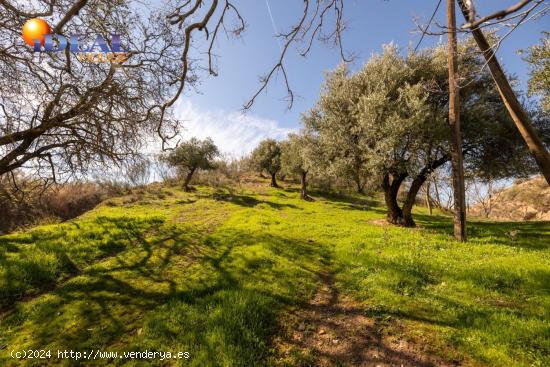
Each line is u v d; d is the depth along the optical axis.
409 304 5.74
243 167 63.09
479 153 16.25
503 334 4.44
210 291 6.52
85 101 6.97
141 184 37.75
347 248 10.16
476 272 7.17
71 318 5.43
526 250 9.45
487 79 15.02
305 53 4.52
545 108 13.79
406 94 13.64
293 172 37.03
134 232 12.41
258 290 6.42
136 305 5.96
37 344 4.65
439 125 12.84
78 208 27.14
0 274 7.06
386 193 17.66
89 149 7.77
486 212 37.12
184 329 4.86
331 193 42.91
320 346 4.65
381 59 16.41
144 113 7.82
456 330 4.71
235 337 4.60
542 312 5.23
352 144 15.71
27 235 10.46
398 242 10.66
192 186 43.91
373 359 4.29
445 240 11.12
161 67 7.24
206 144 40.41
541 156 6.73
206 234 12.86
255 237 11.69
